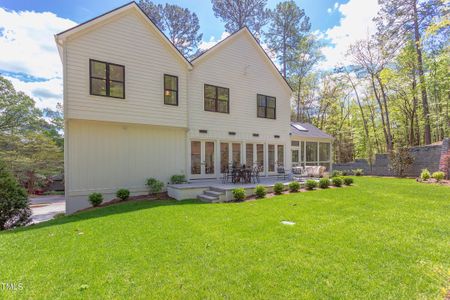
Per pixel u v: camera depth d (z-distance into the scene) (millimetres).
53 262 3865
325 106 29688
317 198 8852
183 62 11391
